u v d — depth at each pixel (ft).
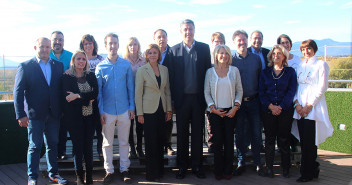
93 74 12.67
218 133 13.30
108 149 13.16
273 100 13.29
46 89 12.28
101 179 13.83
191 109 13.60
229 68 13.35
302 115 12.95
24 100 12.34
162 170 13.84
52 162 13.19
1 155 17.11
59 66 12.90
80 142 12.42
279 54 13.21
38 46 12.28
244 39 13.76
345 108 18.80
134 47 14.15
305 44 13.25
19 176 15.01
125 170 13.39
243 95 13.78
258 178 13.71
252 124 13.93
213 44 15.60
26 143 17.71
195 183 13.14
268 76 13.51
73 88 12.16
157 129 13.30
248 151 15.65
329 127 12.92
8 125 17.25
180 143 13.73
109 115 12.91
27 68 12.10
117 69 13.00
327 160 17.12
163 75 13.38
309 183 13.07
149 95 13.14
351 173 14.53
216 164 13.44
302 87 13.17
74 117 12.23
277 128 13.67
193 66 13.41
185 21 13.43
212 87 13.29
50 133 12.88
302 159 13.23
